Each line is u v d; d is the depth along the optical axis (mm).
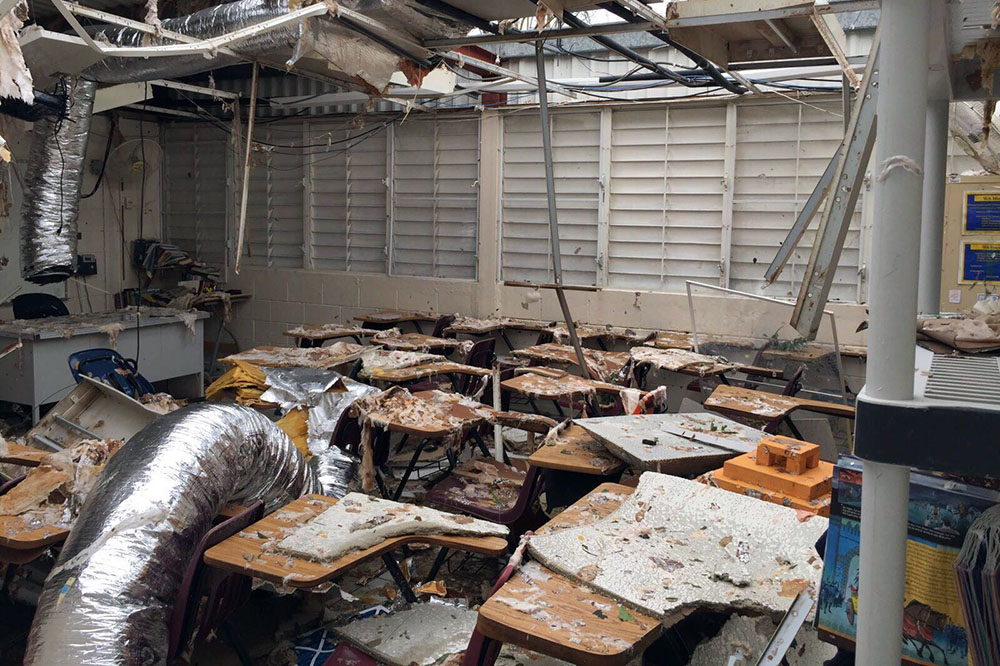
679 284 7035
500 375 4895
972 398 1015
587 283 7391
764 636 1837
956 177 4777
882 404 996
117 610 2240
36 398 5863
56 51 3787
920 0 965
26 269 5406
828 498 2350
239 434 2953
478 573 3568
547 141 3885
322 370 4938
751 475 2457
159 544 2432
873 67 1801
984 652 1116
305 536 2332
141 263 8750
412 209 8047
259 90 8141
